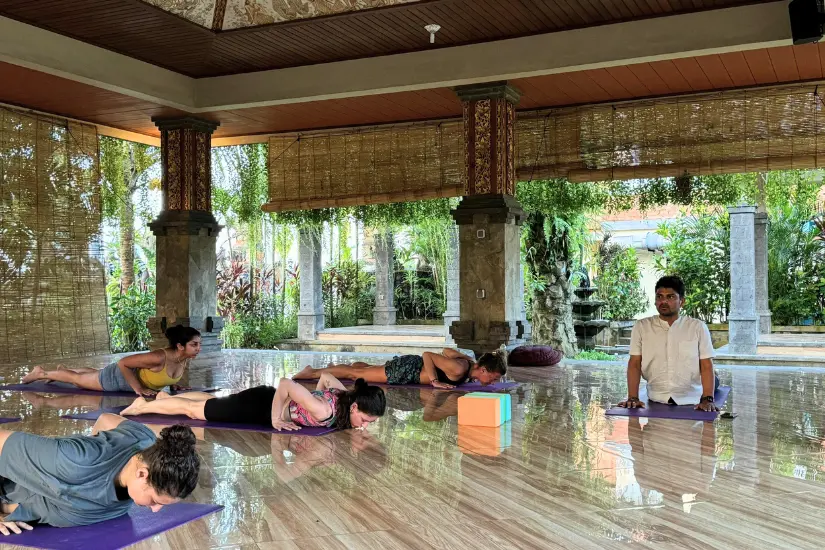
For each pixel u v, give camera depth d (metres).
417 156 10.19
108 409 5.64
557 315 10.71
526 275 11.48
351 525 2.94
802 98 8.24
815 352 11.22
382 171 10.38
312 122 10.30
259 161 11.97
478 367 6.67
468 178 8.22
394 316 17.05
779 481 3.53
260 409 4.89
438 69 8.18
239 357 9.78
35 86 8.45
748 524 2.92
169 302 9.81
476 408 4.93
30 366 8.78
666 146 8.82
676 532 2.83
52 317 9.69
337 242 16.23
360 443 4.39
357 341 14.57
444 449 4.24
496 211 8.00
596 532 2.84
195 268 9.82
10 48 7.28
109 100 9.05
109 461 2.84
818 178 12.28
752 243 11.02
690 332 5.51
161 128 9.89
